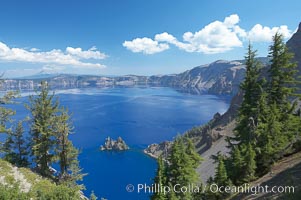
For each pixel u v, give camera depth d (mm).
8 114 35781
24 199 19594
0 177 26859
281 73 35812
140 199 89062
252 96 36625
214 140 116625
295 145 35812
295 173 25234
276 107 35500
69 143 40156
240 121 37031
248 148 31234
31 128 38875
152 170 124000
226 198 29516
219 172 31797
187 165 32531
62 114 40000
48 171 39906
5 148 39750
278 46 35688
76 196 21953
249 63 37094
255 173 32844
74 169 40625
